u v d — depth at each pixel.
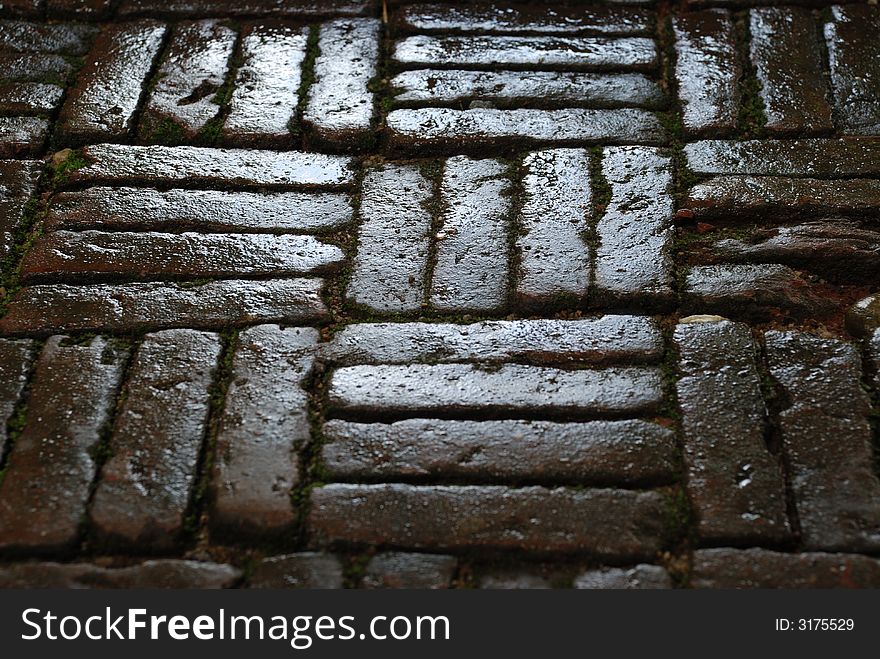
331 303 2.54
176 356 2.40
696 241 2.67
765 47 3.18
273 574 2.04
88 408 2.29
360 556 2.06
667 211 2.73
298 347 2.43
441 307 2.52
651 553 2.05
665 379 2.35
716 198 2.75
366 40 3.27
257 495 2.13
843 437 2.22
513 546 2.05
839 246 2.62
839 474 2.15
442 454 2.20
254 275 2.60
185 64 3.18
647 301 2.52
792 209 2.72
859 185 2.77
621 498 2.12
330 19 3.34
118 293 2.55
